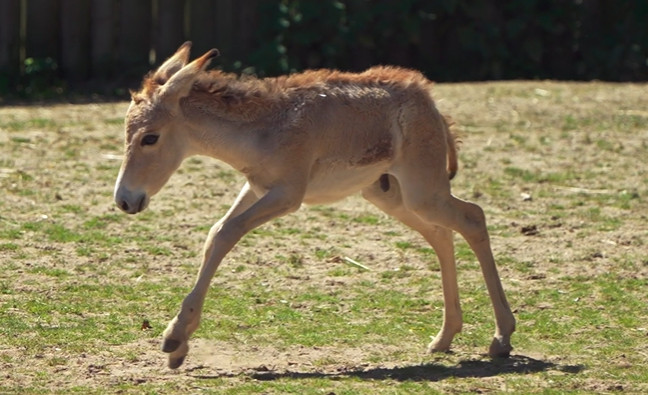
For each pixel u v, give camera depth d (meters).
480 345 23.47
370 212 34.44
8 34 52.41
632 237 32.16
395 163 22.69
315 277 28.31
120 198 21.09
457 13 58.84
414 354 22.77
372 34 57.62
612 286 27.77
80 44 53.66
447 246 23.11
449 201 22.81
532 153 42.12
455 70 58.78
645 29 59.47
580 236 32.28
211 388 19.98
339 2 56.94
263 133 21.64
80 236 30.91
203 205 34.62
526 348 23.23
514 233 32.47
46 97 51.62
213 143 21.73
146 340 23.09
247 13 55.66
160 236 31.30
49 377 20.53
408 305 26.22
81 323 24.06
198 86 21.59
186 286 27.19
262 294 26.77
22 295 25.86
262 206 21.25
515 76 59.03
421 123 22.62
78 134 43.31
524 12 59.09
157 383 20.34
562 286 27.91
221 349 22.72
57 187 35.97
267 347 22.92
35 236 30.78
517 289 27.58
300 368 21.59
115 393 19.61
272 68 54.81
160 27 54.38
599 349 23.11
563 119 47.91
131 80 53.72
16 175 37.03
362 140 22.23
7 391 19.58
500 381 20.84
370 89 22.50
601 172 39.50
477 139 44.06
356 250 30.67
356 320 25.03
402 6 57.25
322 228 32.69
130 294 26.36
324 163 22.14
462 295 27.03
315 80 22.33
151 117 21.17
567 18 59.62
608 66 59.19
